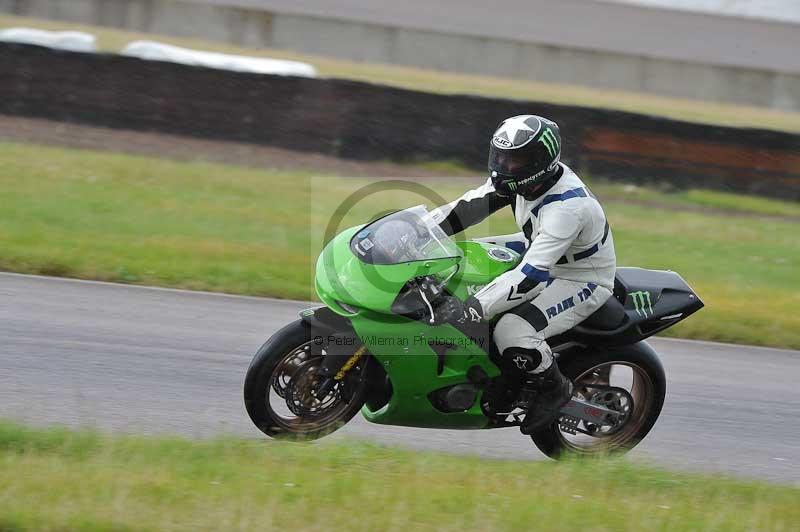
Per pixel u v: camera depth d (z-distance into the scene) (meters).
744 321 33.78
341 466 16.62
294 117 54.75
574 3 110.88
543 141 17.77
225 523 13.51
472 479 16.48
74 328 26.25
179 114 54.69
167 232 37.78
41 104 54.47
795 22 113.31
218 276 32.78
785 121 82.31
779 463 22.61
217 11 91.81
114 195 42.50
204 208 42.47
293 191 47.31
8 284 29.50
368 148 54.97
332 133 54.84
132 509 13.69
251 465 16.22
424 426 19.23
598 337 19.59
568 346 19.80
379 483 15.63
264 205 44.28
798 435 24.75
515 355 18.33
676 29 104.69
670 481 17.69
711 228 49.69
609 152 55.38
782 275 41.81
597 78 93.00
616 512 15.34
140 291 30.56
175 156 51.91
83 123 54.72
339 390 18.80
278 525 13.62
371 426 21.84
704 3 115.62
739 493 17.70
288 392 18.55
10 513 13.14
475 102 54.72
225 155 53.22
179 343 26.09
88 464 15.55
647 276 21.06
